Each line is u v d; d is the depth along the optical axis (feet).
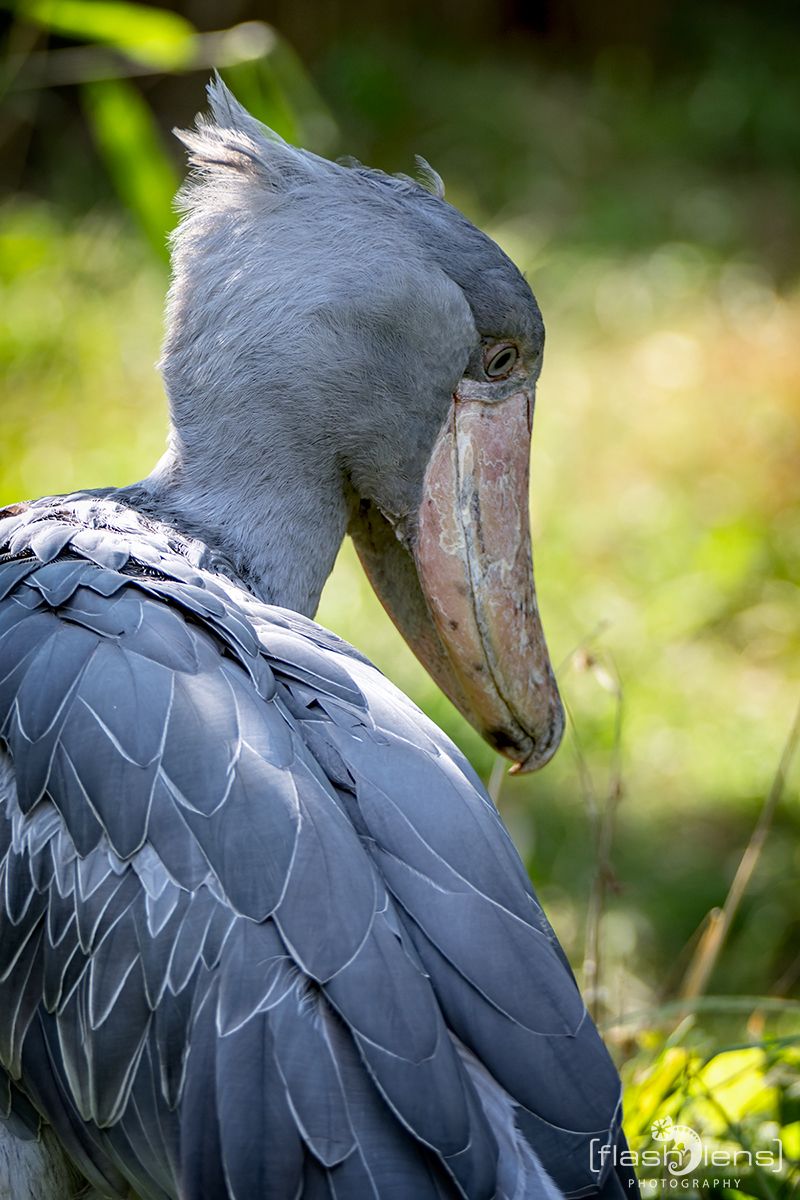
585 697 36.35
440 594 17.89
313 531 17.76
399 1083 12.01
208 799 13.05
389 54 75.66
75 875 13.29
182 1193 12.13
